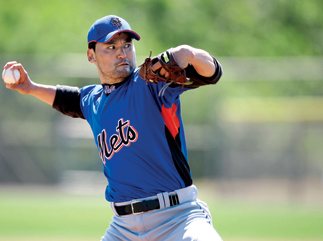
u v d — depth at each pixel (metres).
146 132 11.17
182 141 11.80
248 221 34.53
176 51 9.67
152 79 10.02
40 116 55.62
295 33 77.62
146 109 11.12
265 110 54.38
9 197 47.69
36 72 56.34
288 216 36.97
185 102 56.97
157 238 11.48
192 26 74.56
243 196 52.50
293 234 29.94
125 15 73.94
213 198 50.62
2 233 29.42
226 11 76.69
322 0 77.62
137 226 11.59
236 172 54.34
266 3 78.19
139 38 11.93
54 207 40.56
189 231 10.93
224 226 32.56
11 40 69.38
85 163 54.69
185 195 11.48
